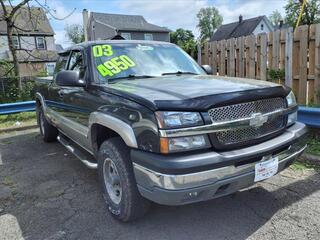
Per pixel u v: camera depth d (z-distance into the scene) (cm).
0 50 2275
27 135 736
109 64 391
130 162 297
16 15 1198
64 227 322
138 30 4912
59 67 525
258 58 734
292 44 642
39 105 657
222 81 338
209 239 288
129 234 303
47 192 409
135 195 296
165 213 336
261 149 277
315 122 482
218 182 258
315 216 314
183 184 247
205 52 946
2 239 306
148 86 320
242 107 276
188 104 255
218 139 263
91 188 414
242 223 311
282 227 299
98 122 329
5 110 848
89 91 366
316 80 606
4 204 380
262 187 384
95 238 300
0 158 567
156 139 253
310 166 437
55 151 593
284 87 326
